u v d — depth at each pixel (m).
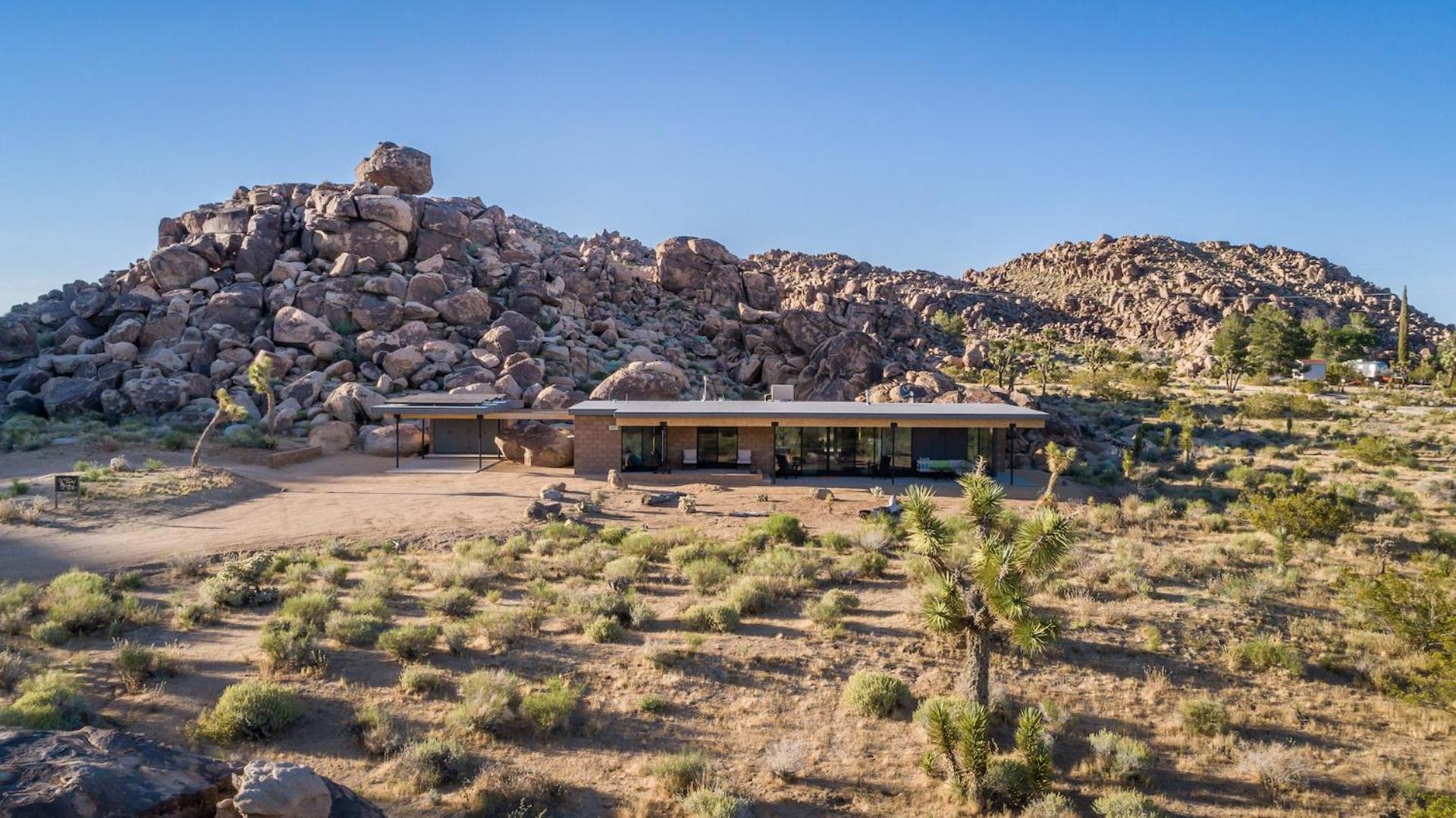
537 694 15.38
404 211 71.69
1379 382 97.69
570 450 44.19
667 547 26.48
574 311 79.81
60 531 26.20
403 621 19.02
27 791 7.02
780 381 74.69
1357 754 14.92
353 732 13.82
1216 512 33.59
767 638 18.89
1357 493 35.28
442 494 35.28
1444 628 18.27
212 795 7.98
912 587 22.77
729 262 96.25
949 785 13.13
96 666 15.59
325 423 50.03
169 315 60.38
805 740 14.74
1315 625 20.22
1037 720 14.05
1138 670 17.89
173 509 29.95
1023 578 14.63
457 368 60.84
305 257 69.94
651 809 12.27
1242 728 15.72
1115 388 81.19
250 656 16.42
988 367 100.38
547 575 23.33
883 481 39.69
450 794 12.13
